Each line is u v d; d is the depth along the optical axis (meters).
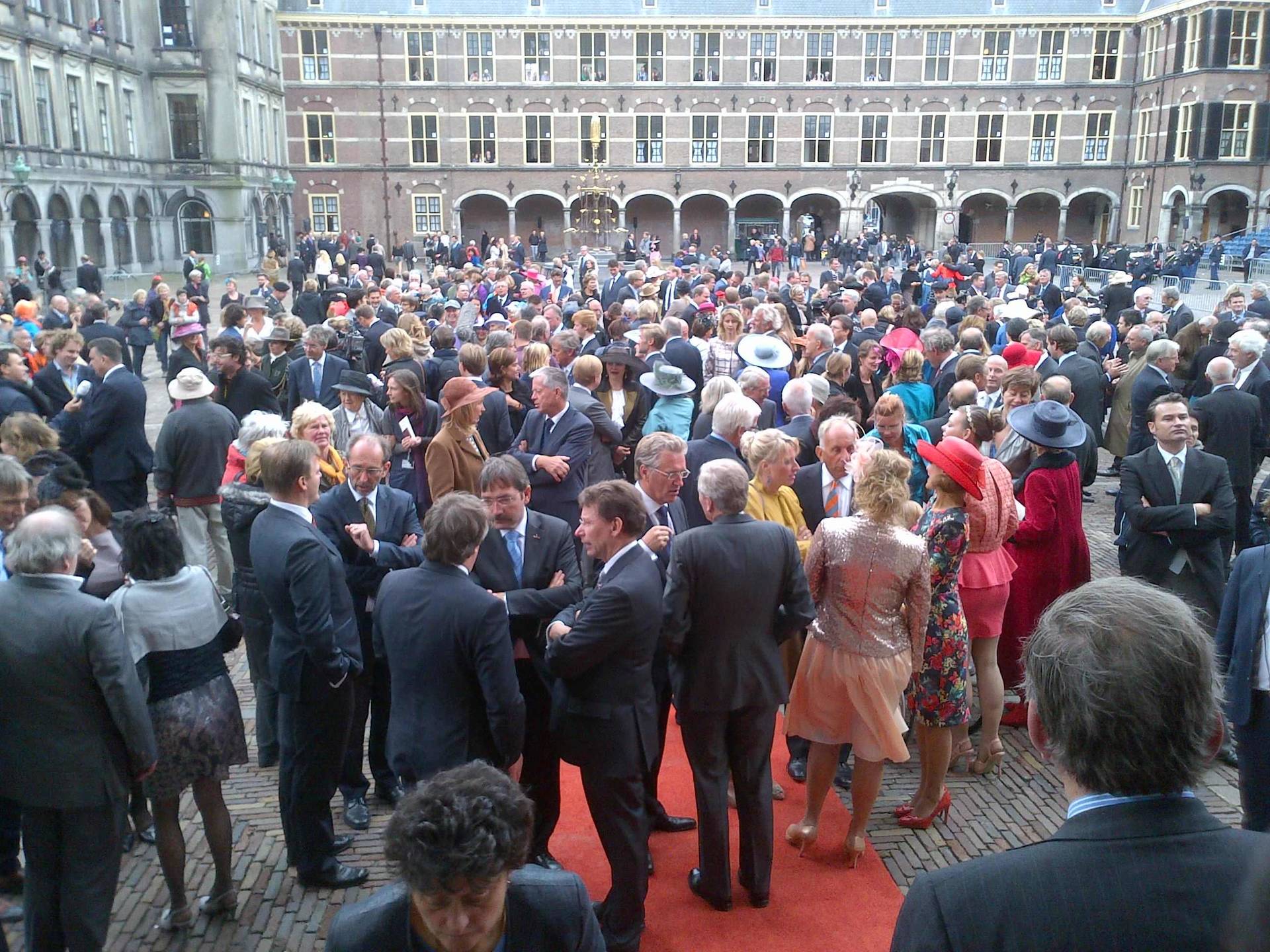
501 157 46.22
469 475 6.33
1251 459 8.66
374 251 32.06
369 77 45.41
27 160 29.70
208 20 38.12
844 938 4.45
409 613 4.05
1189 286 32.34
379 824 5.43
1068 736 1.84
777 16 44.97
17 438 6.60
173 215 39.44
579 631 4.12
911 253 40.00
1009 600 6.46
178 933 4.54
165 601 4.39
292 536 4.46
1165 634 1.83
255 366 10.88
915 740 6.53
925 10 45.28
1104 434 13.14
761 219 49.72
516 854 2.27
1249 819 4.50
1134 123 45.69
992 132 45.94
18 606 3.90
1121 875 1.71
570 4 45.38
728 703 4.43
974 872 1.80
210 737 4.45
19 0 29.34
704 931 4.50
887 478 4.68
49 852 4.09
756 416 6.25
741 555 4.36
